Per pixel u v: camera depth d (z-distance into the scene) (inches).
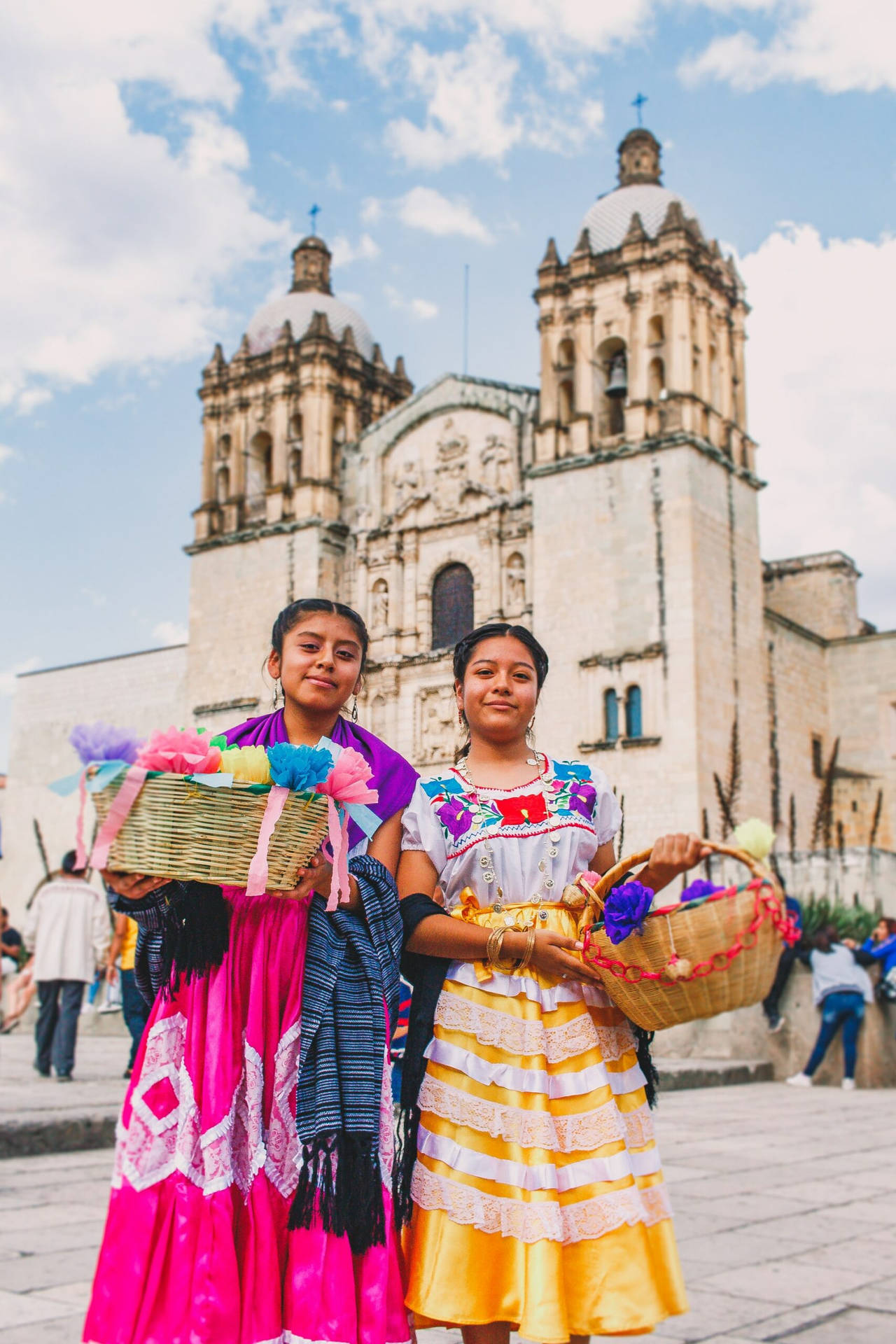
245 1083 140.4
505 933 151.1
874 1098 637.9
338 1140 136.5
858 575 1860.2
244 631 1662.2
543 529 1438.2
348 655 167.2
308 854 139.7
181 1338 126.6
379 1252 134.9
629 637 1347.2
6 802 1951.3
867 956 729.6
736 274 1535.4
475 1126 146.3
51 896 577.6
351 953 148.3
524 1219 140.2
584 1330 137.3
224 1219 132.6
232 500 1727.4
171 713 1793.8
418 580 1601.9
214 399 1774.1
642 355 1424.7
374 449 1669.5
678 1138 457.4
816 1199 328.2
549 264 1503.4
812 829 1536.7
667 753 1289.4
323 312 1747.0
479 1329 143.1
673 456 1364.4
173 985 140.5
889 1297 227.8
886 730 1610.5
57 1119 390.9
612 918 142.3
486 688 168.9
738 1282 238.8
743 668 1398.9
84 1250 253.6
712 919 142.3
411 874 161.2
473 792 165.5
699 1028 805.9
